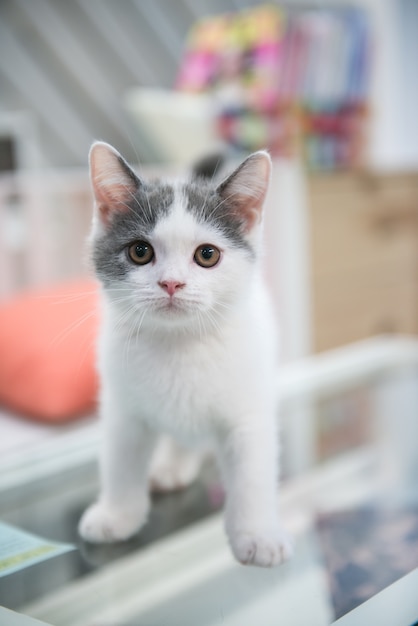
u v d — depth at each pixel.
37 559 0.40
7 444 0.56
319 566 0.39
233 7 0.96
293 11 0.94
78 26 0.85
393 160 0.98
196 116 0.78
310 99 0.82
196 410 0.39
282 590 0.38
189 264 0.39
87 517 0.42
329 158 0.85
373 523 0.44
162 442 0.46
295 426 0.56
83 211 0.68
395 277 0.90
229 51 0.83
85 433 0.55
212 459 0.49
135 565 0.40
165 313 0.38
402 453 0.53
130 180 0.41
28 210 0.69
